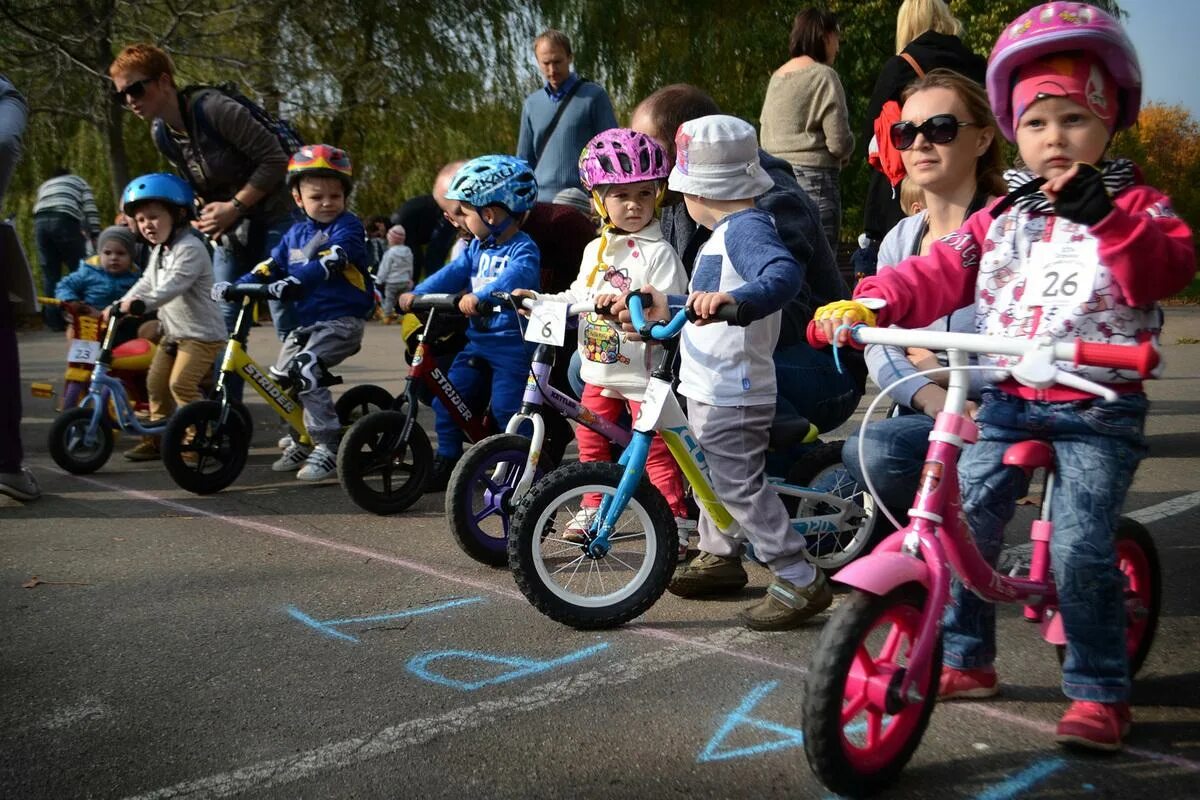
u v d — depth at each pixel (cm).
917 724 243
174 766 254
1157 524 445
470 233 518
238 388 625
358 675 307
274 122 631
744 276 319
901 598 235
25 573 405
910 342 234
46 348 1321
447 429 523
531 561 337
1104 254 229
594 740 265
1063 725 257
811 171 649
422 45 1709
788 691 295
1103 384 250
